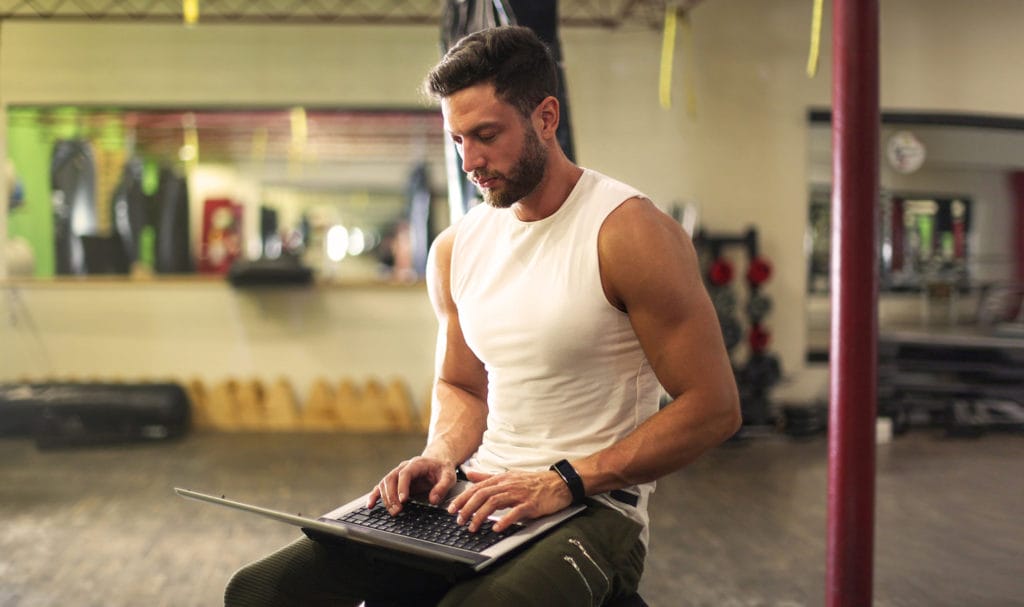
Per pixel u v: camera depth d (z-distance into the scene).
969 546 3.74
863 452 2.22
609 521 1.42
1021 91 6.71
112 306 6.21
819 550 3.69
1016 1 6.67
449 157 2.59
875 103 2.21
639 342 1.44
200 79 6.26
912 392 6.39
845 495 2.23
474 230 1.58
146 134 6.34
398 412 6.22
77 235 6.27
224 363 6.29
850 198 2.21
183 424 5.98
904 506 4.36
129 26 6.21
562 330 1.41
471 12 2.39
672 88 6.43
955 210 6.88
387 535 1.34
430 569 1.29
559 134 2.30
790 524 4.06
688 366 1.38
